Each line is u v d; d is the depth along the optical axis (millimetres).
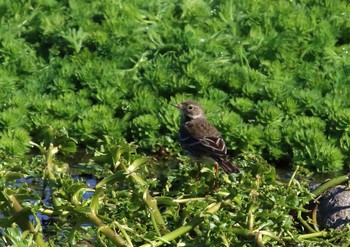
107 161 12625
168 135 15273
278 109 15438
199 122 14211
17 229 10898
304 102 15617
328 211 12672
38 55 16938
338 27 17578
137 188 11844
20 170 12609
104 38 16828
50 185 12219
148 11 17656
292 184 13039
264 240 11727
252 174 12992
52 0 17875
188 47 16766
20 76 16312
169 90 16062
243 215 11695
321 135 15023
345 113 15234
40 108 15430
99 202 11820
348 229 12188
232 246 11461
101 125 15234
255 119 15516
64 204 11500
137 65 16531
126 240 11250
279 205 12109
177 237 11594
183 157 14508
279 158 15023
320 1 18172
